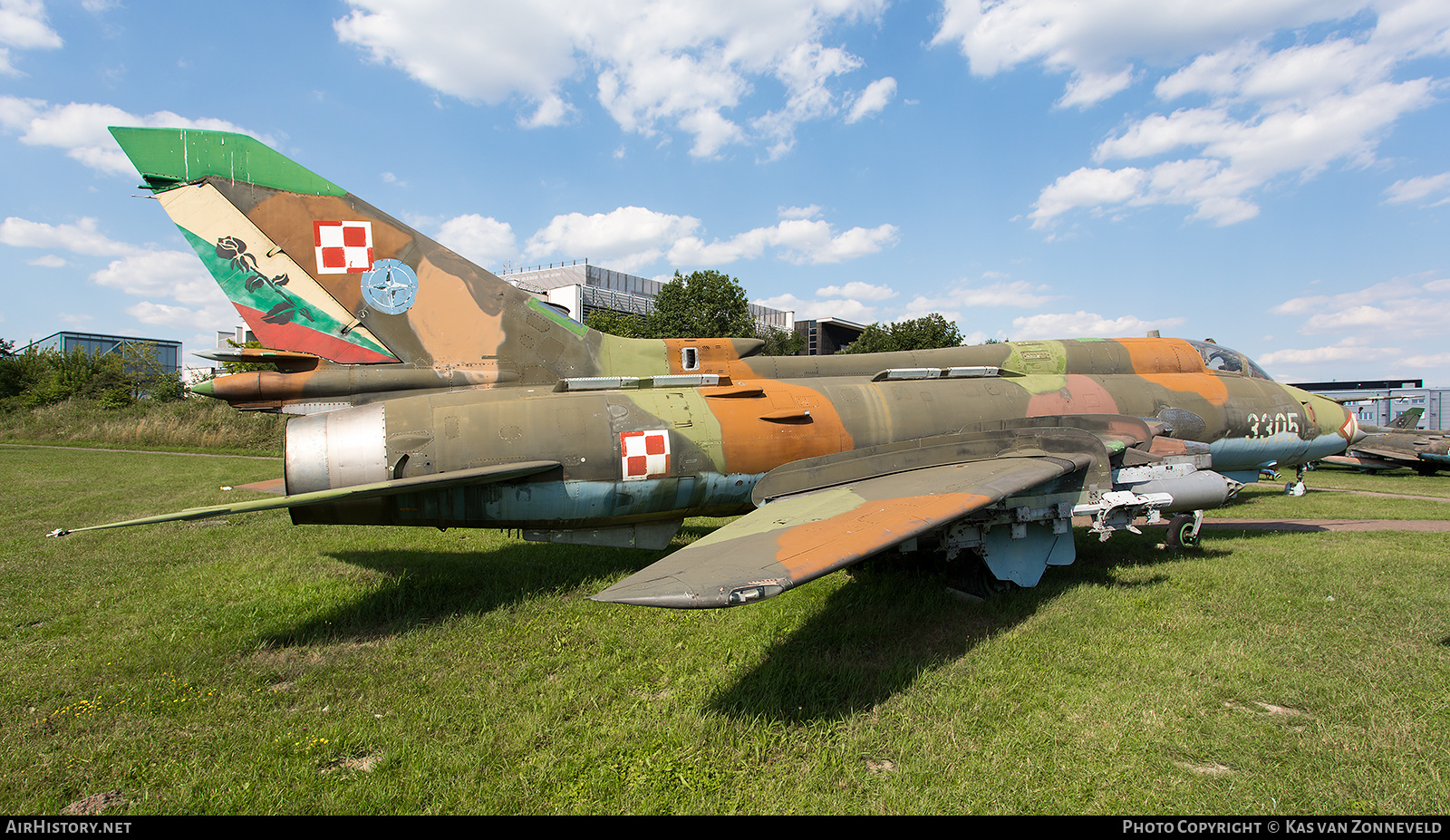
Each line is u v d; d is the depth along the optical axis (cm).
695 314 3647
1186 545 773
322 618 582
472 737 377
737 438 685
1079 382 878
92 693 437
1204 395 945
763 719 385
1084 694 407
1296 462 1095
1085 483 644
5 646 520
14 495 1345
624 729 377
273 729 387
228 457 2256
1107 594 607
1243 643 478
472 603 629
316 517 616
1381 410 3491
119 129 651
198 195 673
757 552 416
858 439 732
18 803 320
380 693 432
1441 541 859
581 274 5741
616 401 670
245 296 681
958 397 801
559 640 526
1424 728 360
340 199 701
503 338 734
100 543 904
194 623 569
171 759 360
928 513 473
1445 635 489
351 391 687
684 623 552
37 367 4038
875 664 467
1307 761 334
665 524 714
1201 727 368
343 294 698
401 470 608
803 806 308
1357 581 629
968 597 626
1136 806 303
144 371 4288
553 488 634
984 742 359
